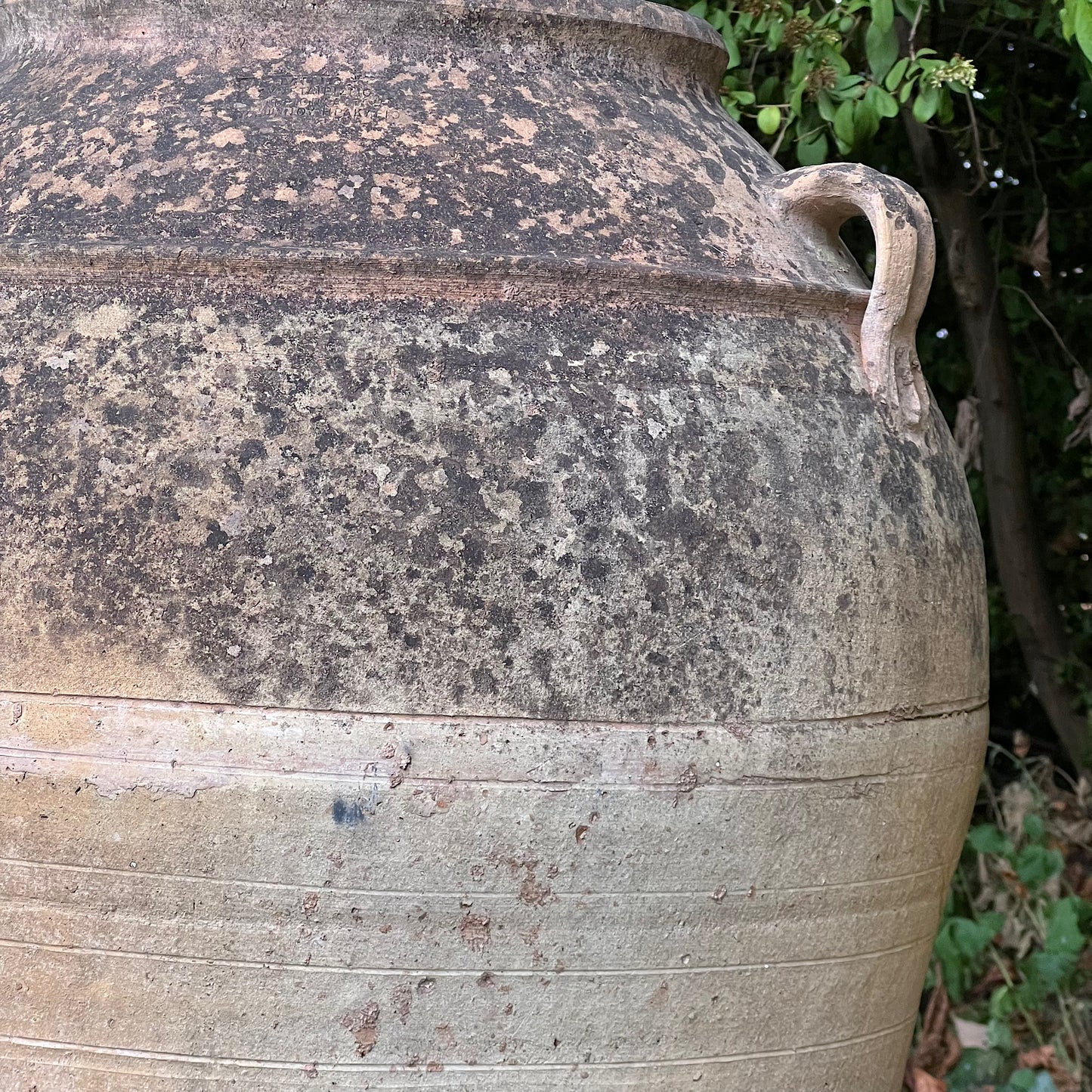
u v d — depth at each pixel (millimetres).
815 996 1822
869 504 1810
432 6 1855
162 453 1599
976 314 3574
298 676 1578
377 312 1655
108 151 1786
